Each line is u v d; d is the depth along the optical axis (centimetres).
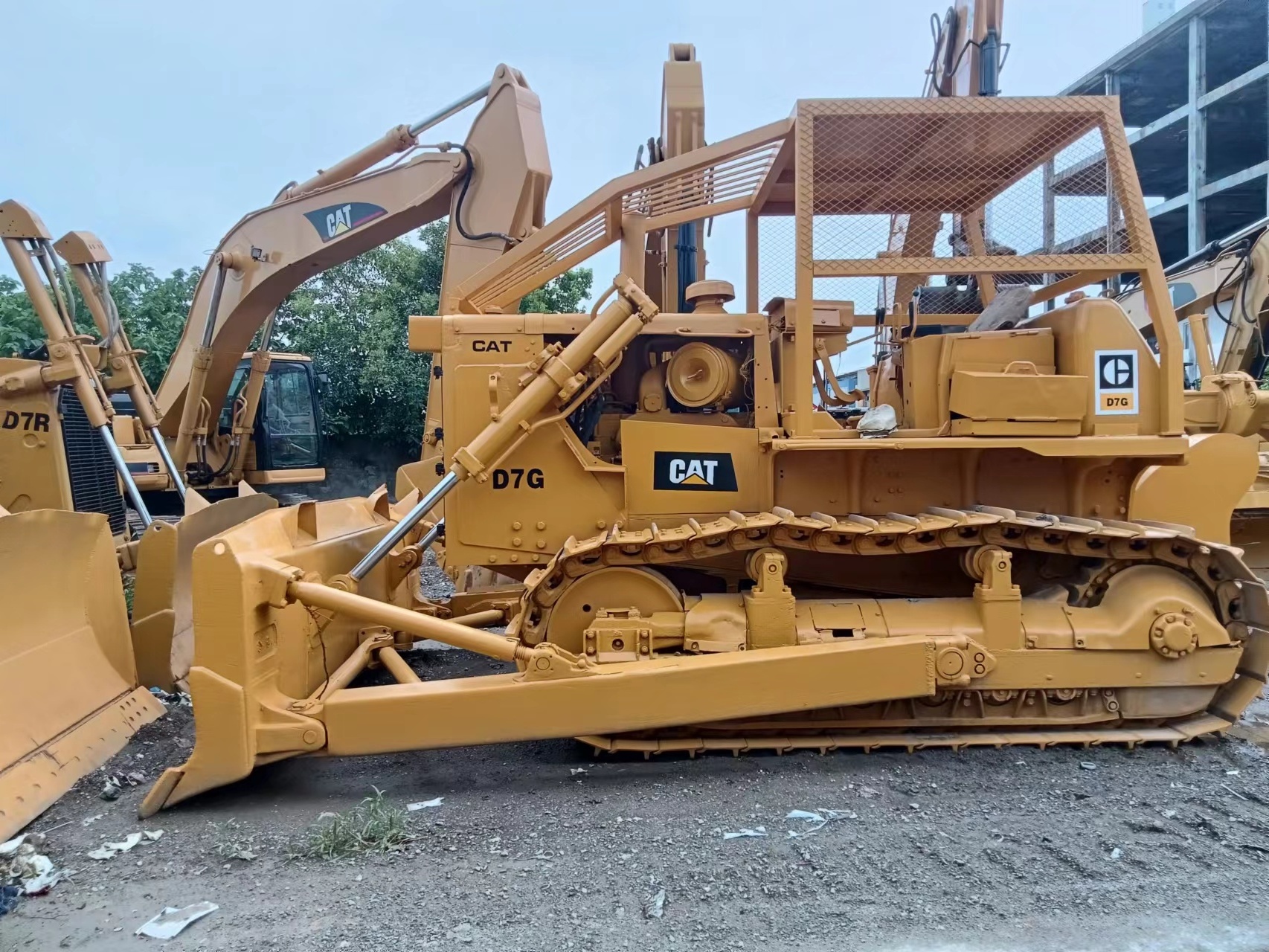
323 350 1741
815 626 393
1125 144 402
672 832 322
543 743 428
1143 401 408
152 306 1917
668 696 366
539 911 269
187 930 263
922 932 253
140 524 976
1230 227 2397
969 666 381
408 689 365
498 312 509
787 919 261
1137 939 248
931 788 359
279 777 391
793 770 380
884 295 580
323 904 277
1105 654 394
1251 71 1995
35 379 557
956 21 567
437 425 638
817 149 432
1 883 292
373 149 730
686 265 577
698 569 439
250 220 793
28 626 385
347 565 471
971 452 429
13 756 346
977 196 489
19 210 557
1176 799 346
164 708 456
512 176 635
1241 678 402
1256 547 669
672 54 569
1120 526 397
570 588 405
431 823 337
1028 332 422
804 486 431
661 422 439
